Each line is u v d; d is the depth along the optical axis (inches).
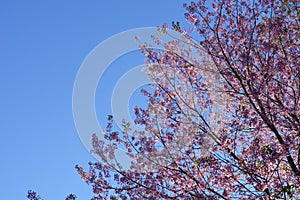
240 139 365.7
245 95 347.6
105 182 334.0
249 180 331.3
